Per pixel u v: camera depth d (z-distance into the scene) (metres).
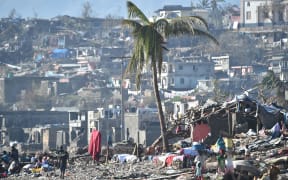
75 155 58.91
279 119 54.25
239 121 54.75
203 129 55.66
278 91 81.31
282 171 39.97
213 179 39.84
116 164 52.19
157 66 56.47
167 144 55.72
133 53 56.22
